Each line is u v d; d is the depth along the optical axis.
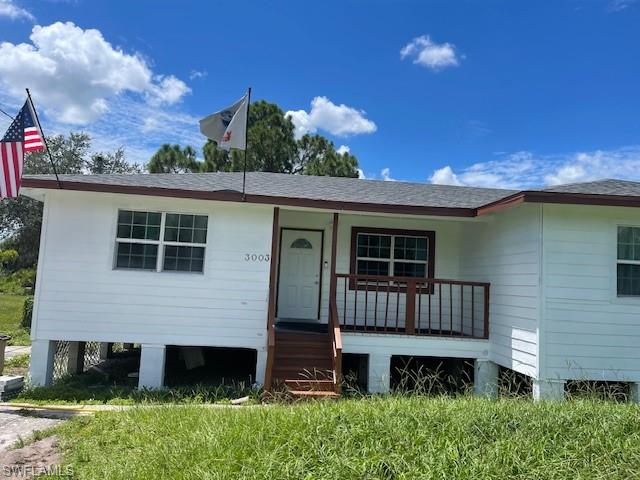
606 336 8.09
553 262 8.14
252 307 9.52
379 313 11.51
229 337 9.43
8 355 11.97
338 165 28.97
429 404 5.13
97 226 9.32
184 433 4.72
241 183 10.80
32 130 8.34
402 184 13.46
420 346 9.68
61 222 9.25
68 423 5.98
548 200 7.67
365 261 11.70
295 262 11.62
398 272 11.73
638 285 8.30
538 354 7.98
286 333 9.67
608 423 4.50
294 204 9.30
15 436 5.82
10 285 28.83
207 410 5.80
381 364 9.54
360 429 4.29
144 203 9.47
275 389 8.35
